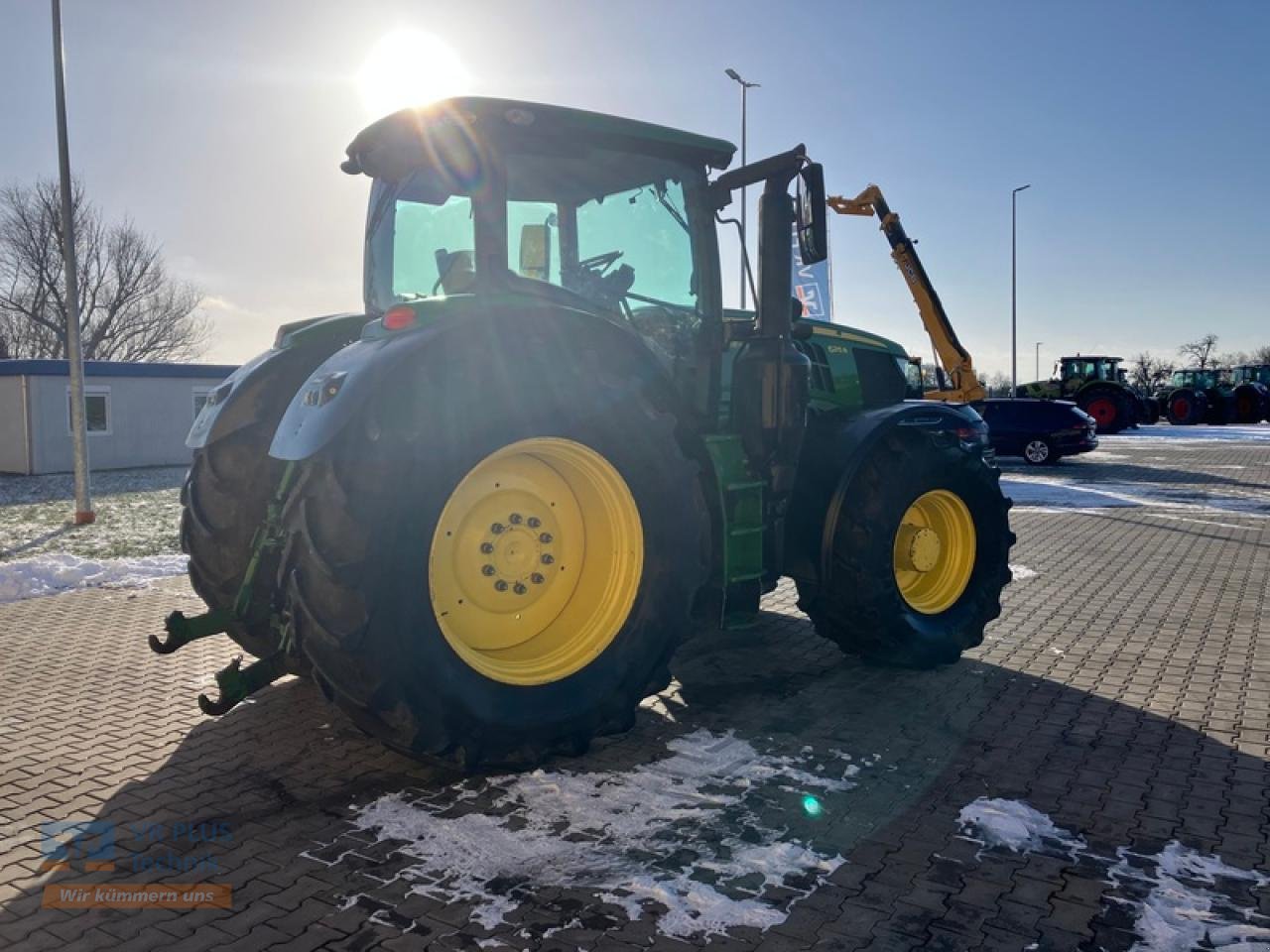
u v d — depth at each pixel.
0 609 6.59
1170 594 7.11
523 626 3.83
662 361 4.52
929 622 5.12
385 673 3.24
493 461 3.70
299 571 3.23
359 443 3.24
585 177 4.36
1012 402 20.06
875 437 4.90
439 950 2.61
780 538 4.67
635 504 3.83
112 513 11.97
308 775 3.79
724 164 4.65
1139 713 4.49
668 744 4.11
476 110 3.87
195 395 20.42
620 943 2.64
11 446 18.28
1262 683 4.93
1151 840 3.23
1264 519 11.34
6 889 2.94
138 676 5.05
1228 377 37.66
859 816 3.41
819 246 4.30
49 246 35.78
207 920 2.76
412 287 4.63
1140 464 19.61
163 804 3.53
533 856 3.13
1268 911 2.80
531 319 3.67
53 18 11.26
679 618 3.88
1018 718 4.43
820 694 4.79
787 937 2.67
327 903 2.85
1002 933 2.69
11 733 4.23
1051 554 8.85
